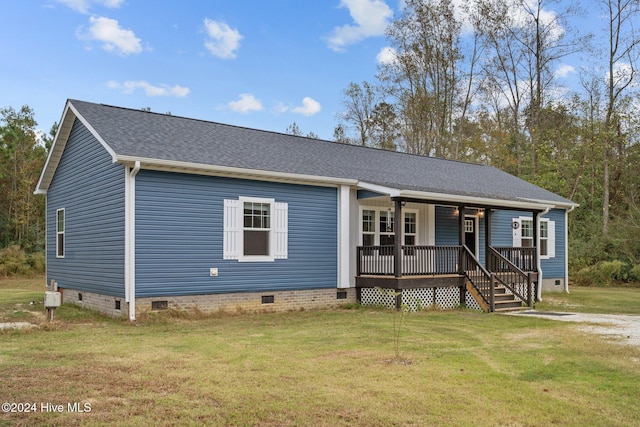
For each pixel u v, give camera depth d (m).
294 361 7.41
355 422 4.91
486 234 16.19
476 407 5.39
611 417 5.16
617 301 17.86
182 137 13.56
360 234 15.42
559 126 33.06
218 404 5.34
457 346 8.78
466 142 36.00
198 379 6.29
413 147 36.03
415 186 14.95
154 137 12.77
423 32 33.28
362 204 15.51
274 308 13.57
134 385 5.98
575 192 32.34
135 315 11.34
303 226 14.22
